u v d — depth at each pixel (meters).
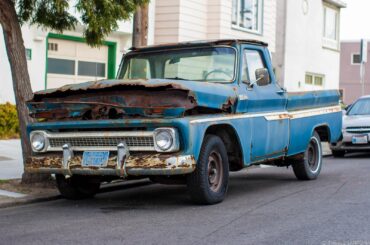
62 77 18.41
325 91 11.59
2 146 15.03
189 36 20.45
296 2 29.81
